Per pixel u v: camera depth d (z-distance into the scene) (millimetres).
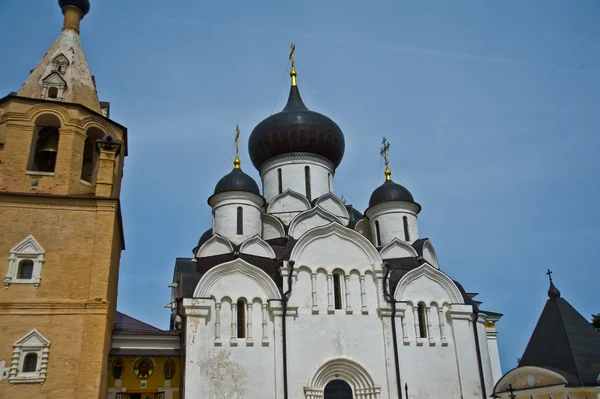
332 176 40562
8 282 22859
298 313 29859
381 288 31547
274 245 34562
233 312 28750
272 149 39375
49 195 24531
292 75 43594
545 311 27672
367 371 29500
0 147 25469
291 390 28203
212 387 26969
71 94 28031
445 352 31594
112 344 28234
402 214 36750
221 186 34688
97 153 27922
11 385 21312
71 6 31859
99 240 24562
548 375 24281
